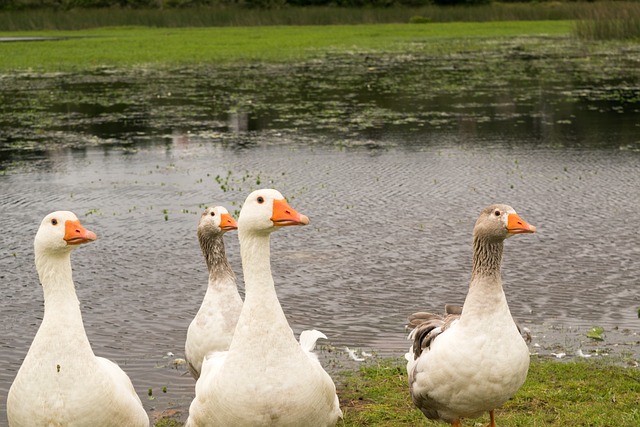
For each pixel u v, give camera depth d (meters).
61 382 5.27
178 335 9.19
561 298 10.03
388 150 19.28
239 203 14.78
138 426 5.64
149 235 13.09
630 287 10.41
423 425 6.71
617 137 20.36
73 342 5.33
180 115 24.78
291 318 9.55
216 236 6.93
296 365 5.21
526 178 16.38
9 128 22.97
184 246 12.56
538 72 33.94
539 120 22.86
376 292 10.41
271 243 12.57
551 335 8.82
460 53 42.59
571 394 7.17
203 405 5.38
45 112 25.64
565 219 13.57
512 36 53.09
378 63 38.47
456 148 19.39
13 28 64.31
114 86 31.53
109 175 17.27
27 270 11.66
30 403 5.30
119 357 8.57
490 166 17.45
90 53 44.31
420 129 21.88
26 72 36.72
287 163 18.05
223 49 45.84
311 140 20.62
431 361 5.93
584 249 12.02
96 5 71.31
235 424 5.24
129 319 9.69
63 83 32.69
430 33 56.41
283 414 5.18
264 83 31.80
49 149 20.09
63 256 5.44
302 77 33.53
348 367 8.04
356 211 14.22
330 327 9.24
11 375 8.23
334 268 11.36
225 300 6.81
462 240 12.55
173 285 10.90
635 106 24.91
